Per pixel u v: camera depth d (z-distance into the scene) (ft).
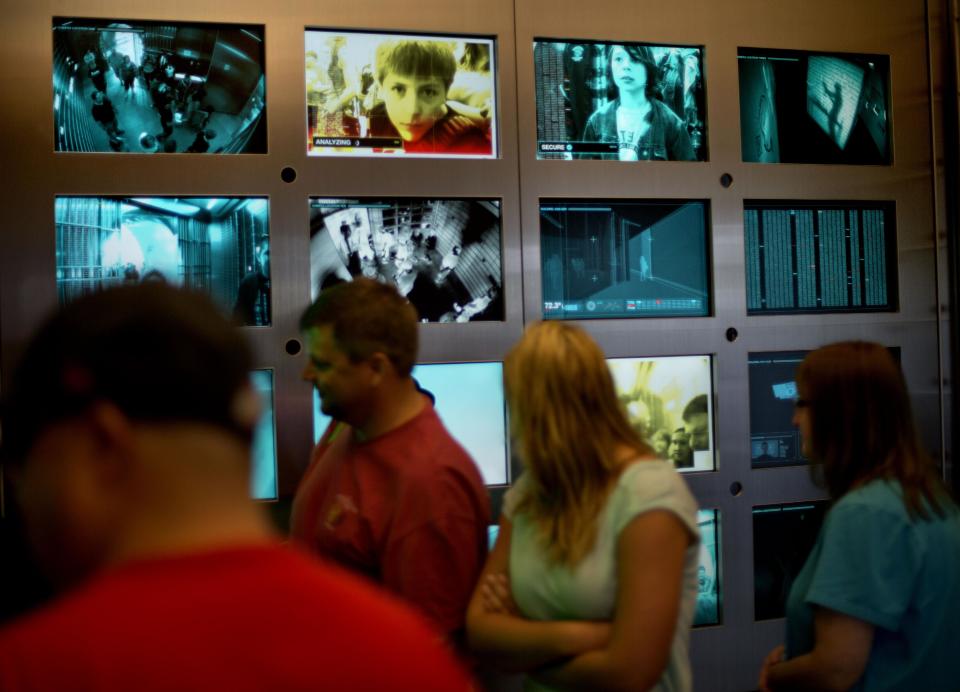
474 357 9.48
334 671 1.81
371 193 9.27
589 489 4.67
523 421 4.85
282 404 9.02
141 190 8.75
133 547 1.85
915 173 10.73
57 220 8.58
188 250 8.90
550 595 4.74
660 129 10.11
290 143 9.09
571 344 4.85
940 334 10.71
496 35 9.62
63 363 1.85
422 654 1.94
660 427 10.00
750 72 10.39
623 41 9.96
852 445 4.89
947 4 10.70
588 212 9.94
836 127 10.63
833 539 4.66
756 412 10.37
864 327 10.59
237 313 9.00
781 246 10.44
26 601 7.83
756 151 10.36
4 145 8.46
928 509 4.70
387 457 5.28
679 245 10.18
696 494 10.03
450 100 9.53
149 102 8.84
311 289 9.13
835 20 10.56
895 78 10.71
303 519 5.91
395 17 9.36
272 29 9.06
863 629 4.54
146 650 1.71
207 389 1.90
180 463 1.87
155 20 8.80
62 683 1.67
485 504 5.33
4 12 8.48
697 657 9.99
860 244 10.68
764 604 10.28
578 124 9.86
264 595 1.84
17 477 1.94
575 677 4.45
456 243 9.54
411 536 5.02
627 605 4.35
